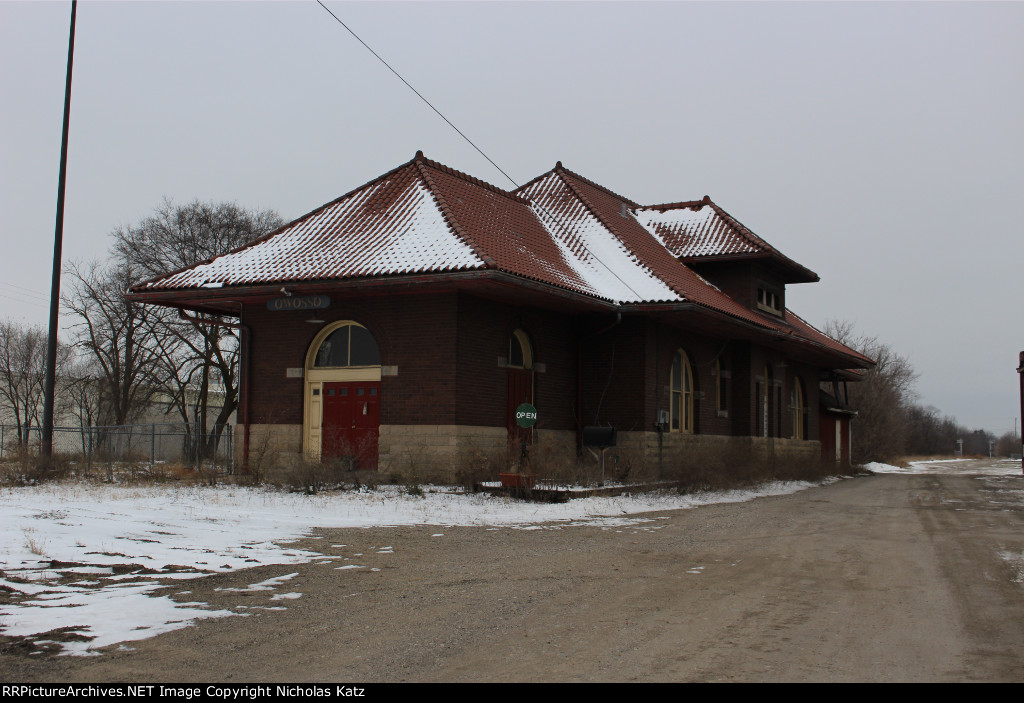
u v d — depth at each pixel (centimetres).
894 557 1171
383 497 1764
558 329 2392
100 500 1605
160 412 5141
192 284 2116
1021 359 4178
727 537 1373
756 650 688
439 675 618
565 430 2406
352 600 867
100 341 4322
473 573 1022
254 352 2264
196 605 830
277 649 685
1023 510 1900
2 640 698
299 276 1991
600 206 2920
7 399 4931
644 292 2331
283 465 2170
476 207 2384
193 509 1496
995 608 846
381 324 2078
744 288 2955
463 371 2008
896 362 6525
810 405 3791
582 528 1465
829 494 2398
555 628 759
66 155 2217
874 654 676
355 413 2139
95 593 865
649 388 2416
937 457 10300
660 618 798
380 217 2227
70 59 2227
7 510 1374
